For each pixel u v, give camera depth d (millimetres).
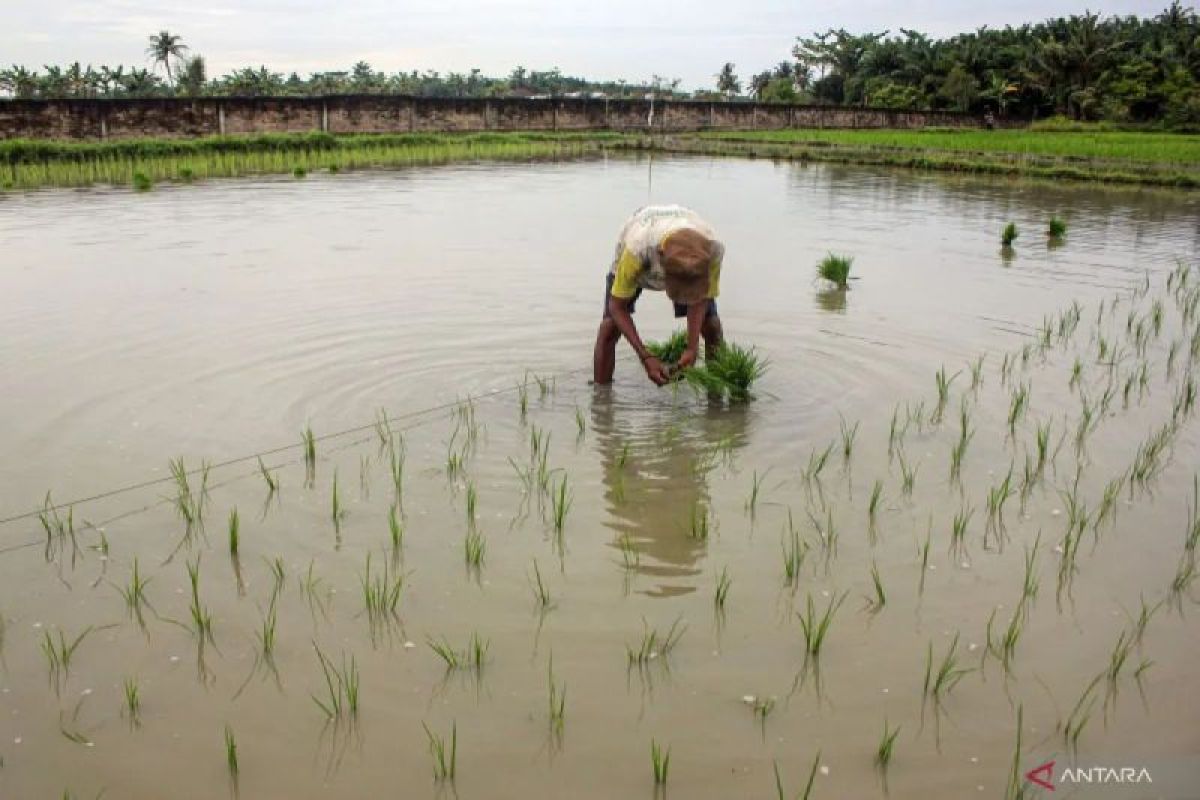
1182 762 3410
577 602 4352
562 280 10562
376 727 3557
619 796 3240
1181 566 4695
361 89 80375
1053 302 10086
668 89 63781
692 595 4426
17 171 22188
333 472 5629
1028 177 25984
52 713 3621
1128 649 4047
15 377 7117
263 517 5090
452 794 3244
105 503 5211
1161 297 10344
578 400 6859
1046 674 3885
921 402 6883
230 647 4020
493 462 5812
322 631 4121
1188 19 70375
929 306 9820
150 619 4203
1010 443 6152
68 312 8961
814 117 52562
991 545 4883
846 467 5789
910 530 5035
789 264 12172
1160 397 7047
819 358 7895
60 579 4496
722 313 9383
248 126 33000
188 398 6727
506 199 18672
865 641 4086
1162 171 25281
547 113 43312
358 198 18469
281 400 6723
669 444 6113
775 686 3793
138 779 3309
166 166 24562
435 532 4965
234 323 8602
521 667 3893
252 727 3559
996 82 61438
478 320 8820
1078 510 5250
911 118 56531
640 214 6684
